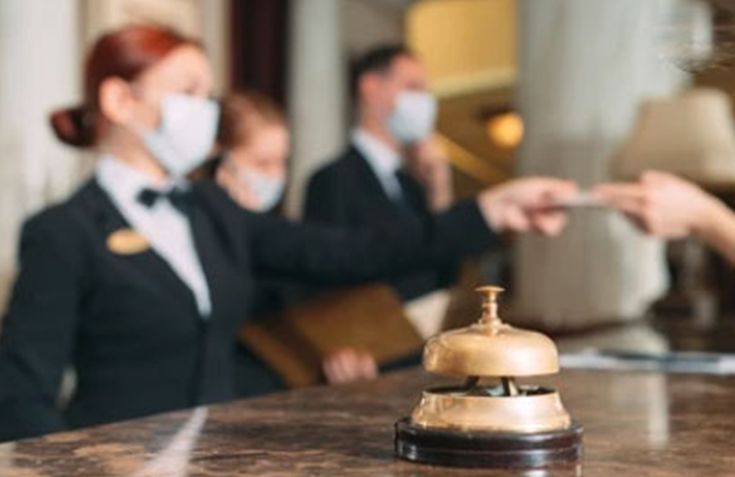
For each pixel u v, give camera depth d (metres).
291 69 9.83
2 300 6.27
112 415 4.00
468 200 4.66
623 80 8.45
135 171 4.21
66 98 6.68
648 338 5.39
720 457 2.22
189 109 4.20
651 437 2.45
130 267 4.03
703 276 7.03
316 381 4.68
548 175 8.55
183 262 4.18
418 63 6.36
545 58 8.58
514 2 11.59
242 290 4.32
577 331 7.93
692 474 2.06
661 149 7.52
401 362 4.96
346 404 2.94
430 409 2.14
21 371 3.84
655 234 4.42
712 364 4.00
